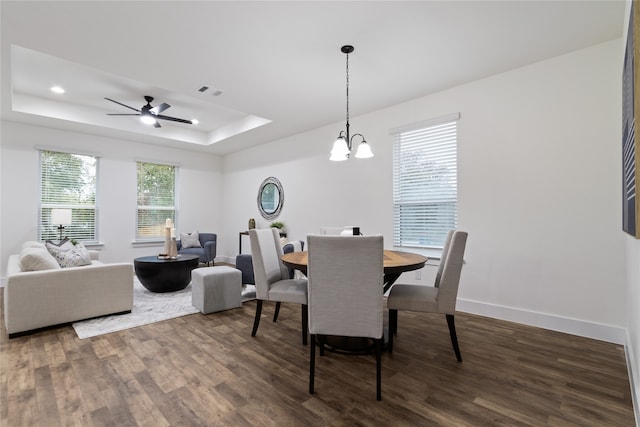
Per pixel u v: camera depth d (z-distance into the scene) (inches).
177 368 83.4
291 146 215.5
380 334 69.5
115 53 108.7
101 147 216.8
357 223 173.3
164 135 224.1
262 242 111.7
